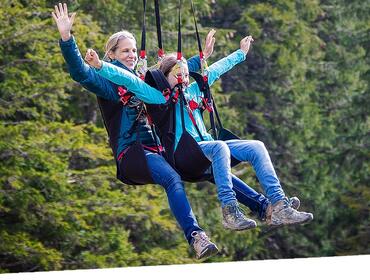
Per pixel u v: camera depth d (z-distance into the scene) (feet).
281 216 51.16
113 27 152.15
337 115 191.31
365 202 178.81
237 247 164.86
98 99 54.29
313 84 193.57
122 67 55.06
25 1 136.87
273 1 189.37
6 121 134.51
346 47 203.10
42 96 128.77
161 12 157.28
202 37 162.09
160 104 52.49
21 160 121.90
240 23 184.75
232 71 187.93
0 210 120.26
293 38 188.44
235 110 175.63
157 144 53.21
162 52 54.95
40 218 125.29
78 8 148.36
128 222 137.59
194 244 50.67
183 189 51.57
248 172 162.61
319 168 187.93
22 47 134.62
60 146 126.52
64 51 51.24
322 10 197.98
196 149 51.21
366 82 188.44
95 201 127.34
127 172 52.34
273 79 190.19
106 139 136.87
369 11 203.62
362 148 188.03
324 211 186.60
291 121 189.26
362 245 178.19
